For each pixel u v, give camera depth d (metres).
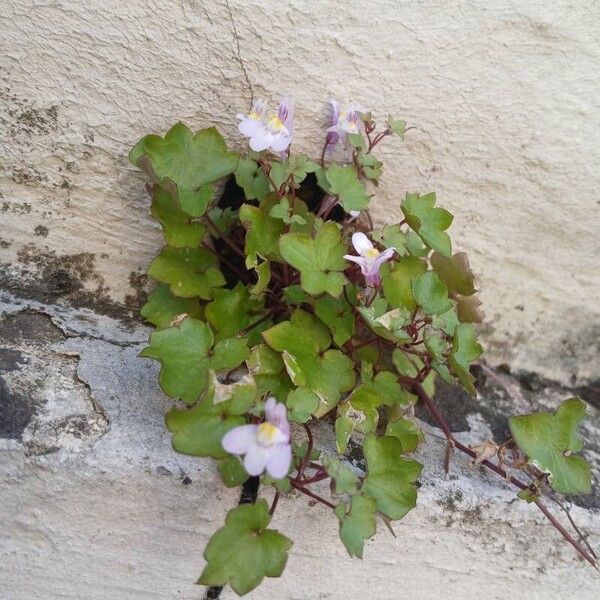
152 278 0.13
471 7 0.12
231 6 0.11
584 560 0.12
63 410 0.11
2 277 0.13
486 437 0.13
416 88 0.13
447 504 0.11
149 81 0.12
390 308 0.12
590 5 0.12
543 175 0.14
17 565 0.11
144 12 0.11
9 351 0.11
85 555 0.11
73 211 0.13
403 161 0.13
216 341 0.12
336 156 0.13
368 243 0.12
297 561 0.11
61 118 0.12
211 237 0.13
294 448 0.11
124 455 0.10
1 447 0.10
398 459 0.10
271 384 0.11
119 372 0.12
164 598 0.11
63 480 0.10
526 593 0.12
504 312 0.15
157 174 0.11
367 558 0.11
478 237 0.14
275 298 0.12
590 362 0.16
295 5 0.11
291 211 0.12
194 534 0.11
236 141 0.13
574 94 0.13
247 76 0.12
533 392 0.15
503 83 0.13
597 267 0.15
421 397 0.13
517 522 0.12
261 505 0.09
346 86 0.12
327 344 0.12
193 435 0.09
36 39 0.11
